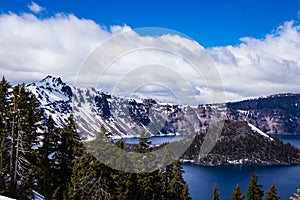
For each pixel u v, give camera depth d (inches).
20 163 1207.6
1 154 1177.4
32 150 1228.5
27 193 1193.4
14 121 1203.9
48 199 1250.0
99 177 1103.0
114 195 1120.8
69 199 1079.6
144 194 1254.3
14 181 1173.7
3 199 826.2
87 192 1080.2
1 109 1224.8
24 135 1204.5
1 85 1258.0
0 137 1210.0
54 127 1326.3
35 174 1266.0
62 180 1331.2
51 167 1322.6
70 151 1325.0
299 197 840.9
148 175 1246.3
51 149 1331.2
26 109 1215.6
